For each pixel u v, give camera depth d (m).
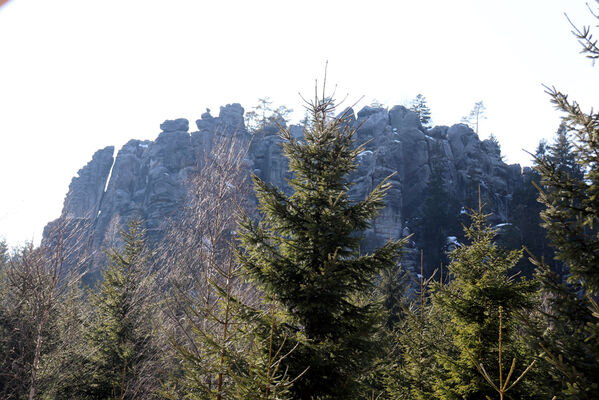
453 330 11.79
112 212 83.88
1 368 14.05
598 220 6.48
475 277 11.80
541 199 7.00
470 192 82.81
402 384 12.92
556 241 6.65
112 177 96.94
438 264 65.62
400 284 26.66
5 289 16.38
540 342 6.42
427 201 75.19
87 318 19.28
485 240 12.09
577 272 6.39
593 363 5.84
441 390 11.34
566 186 6.72
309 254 9.54
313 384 8.40
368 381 13.79
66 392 17.64
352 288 9.34
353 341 8.73
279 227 10.09
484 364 10.55
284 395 7.73
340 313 9.46
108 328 19.52
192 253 17.44
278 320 9.00
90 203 94.50
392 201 76.38
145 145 100.75
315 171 10.31
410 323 13.66
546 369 6.31
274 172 83.06
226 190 15.98
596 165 6.65
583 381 5.51
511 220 64.56
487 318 10.80
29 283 14.16
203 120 92.81
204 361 8.20
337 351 8.52
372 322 8.42
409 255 66.81
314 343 8.82
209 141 88.44
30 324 14.02
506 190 88.44
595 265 6.20
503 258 11.88
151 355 17.41
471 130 95.62
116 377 17.42
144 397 15.50
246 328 8.75
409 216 82.31
